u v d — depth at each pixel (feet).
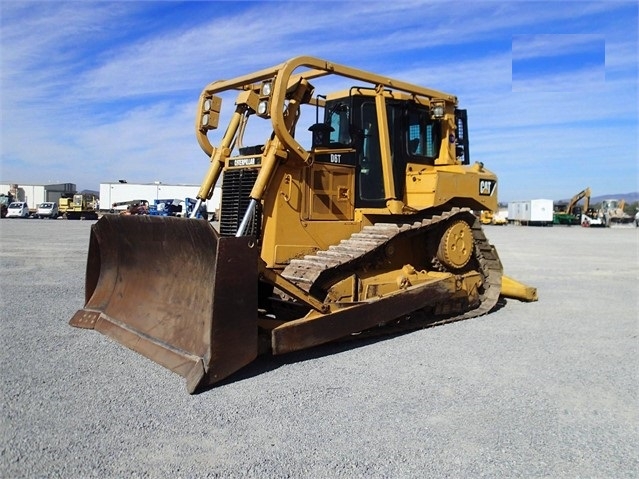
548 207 189.98
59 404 13.75
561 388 15.85
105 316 20.59
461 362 18.20
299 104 21.13
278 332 17.08
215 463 11.00
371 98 23.31
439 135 25.91
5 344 18.92
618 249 72.64
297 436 12.30
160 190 203.72
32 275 36.27
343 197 22.38
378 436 12.38
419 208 23.30
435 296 23.08
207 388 15.19
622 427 13.23
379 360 18.30
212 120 22.59
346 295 20.83
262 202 20.18
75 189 272.10
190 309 17.04
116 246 20.85
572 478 10.76
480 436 12.52
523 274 43.57
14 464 10.73
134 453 11.32
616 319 25.61
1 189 250.98
